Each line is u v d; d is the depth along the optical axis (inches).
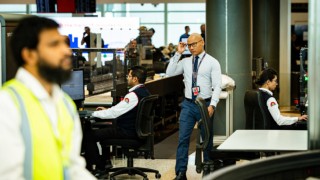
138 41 511.2
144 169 317.7
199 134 270.1
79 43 482.0
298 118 281.1
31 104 102.8
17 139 100.0
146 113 307.3
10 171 99.0
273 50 696.4
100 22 503.8
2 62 254.1
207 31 459.2
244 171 124.0
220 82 295.4
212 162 262.8
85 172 111.7
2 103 100.3
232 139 241.0
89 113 303.4
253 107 284.7
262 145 224.5
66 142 107.2
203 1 882.8
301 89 348.5
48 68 104.7
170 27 1173.7
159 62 585.6
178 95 537.0
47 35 104.8
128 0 872.3
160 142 438.9
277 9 695.7
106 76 357.1
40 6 529.3
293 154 132.8
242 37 454.9
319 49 164.7
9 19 254.7
